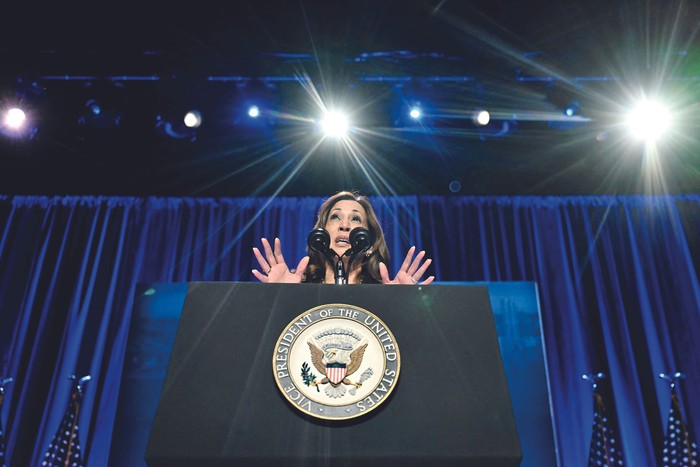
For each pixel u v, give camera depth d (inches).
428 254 229.6
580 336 213.0
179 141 216.1
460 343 37.0
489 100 201.5
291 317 37.5
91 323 216.8
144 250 231.1
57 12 175.6
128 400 193.0
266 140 217.5
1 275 224.8
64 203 239.6
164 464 31.2
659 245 233.5
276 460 31.3
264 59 191.5
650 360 210.5
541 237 236.5
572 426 196.5
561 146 221.0
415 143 218.8
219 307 37.8
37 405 202.4
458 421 33.3
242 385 34.1
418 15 178.2
